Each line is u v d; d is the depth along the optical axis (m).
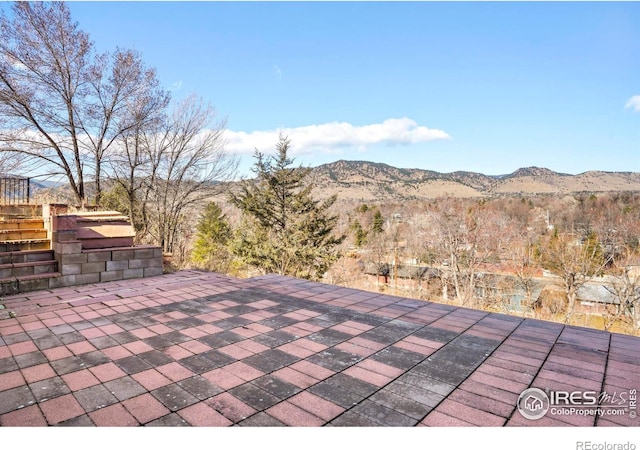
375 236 34.97
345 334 3.28
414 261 32.16
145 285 5.18
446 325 3.55
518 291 26.03
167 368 2.54
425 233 27.28
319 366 2.61
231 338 3.14
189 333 3.26
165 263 6.86
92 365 2.58
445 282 27.39
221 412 2.01
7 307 4.04
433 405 2.11
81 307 4.06
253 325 3.50
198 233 28.41
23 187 7.46
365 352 2.88
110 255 5.41
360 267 34.50
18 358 2.69
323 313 3.92
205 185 15.72
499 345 3.04
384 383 2.36
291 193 20.20
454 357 2.79
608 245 22.58
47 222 5.61
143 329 3.35
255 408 2.05
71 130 12.84
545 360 2.74
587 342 3.10
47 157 12.62
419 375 2.48
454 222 25.84
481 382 2.38
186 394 2.19
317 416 1.98
